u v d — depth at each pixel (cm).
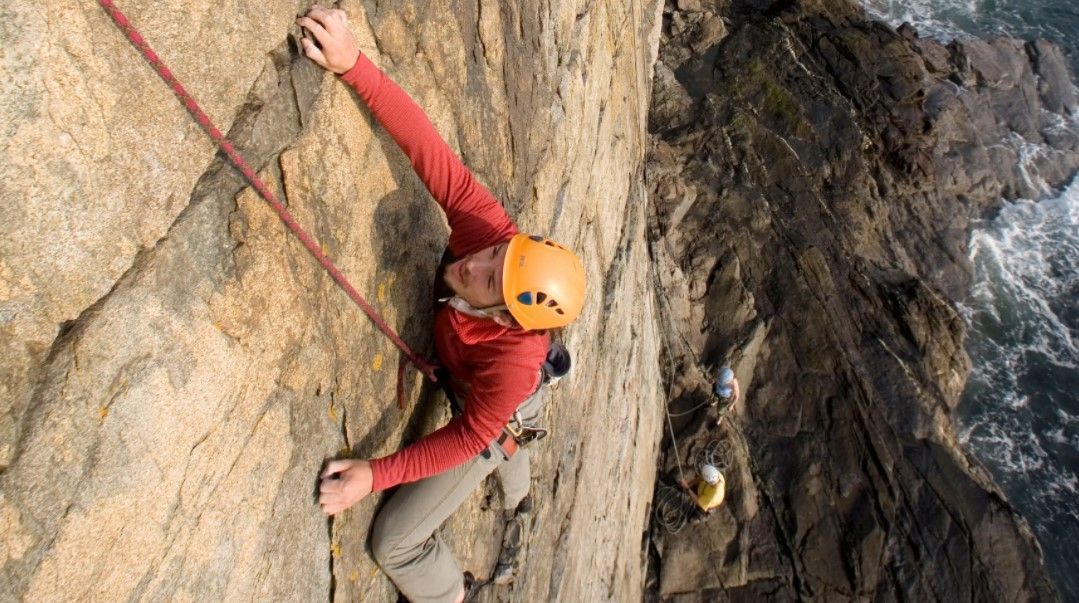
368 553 309
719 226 1391
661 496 1170
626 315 823
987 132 1691
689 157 1486
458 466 300
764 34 1664
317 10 231
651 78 1548
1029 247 1555
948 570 1115
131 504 180
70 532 164
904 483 1180
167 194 184
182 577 203
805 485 1187
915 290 1366
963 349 1361
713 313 1323
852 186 1496
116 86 167
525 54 450
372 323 286
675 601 1108
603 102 739
